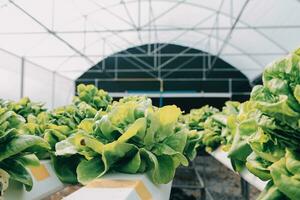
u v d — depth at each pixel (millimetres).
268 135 876
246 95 14484
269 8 8062
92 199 813
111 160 1110
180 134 1271
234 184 3070
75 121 1834
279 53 10773
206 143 2250
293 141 824
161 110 1239
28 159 1128
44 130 1654
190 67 14609
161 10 10117
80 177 1104
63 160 1323
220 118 2070
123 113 1236
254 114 1063
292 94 822
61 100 14062
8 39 9914
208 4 9406
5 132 1069
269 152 894
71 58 12281
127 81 15008
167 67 14672
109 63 14656
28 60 10906
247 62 12922
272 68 896
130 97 1957
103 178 1030
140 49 14523
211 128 2258
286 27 8430
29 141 1095
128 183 963
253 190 2775
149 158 1147
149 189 1014
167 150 1151
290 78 853
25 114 2215
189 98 14852
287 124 818
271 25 9031
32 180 1099
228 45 12133
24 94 10836
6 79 9727
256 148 916
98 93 2320
